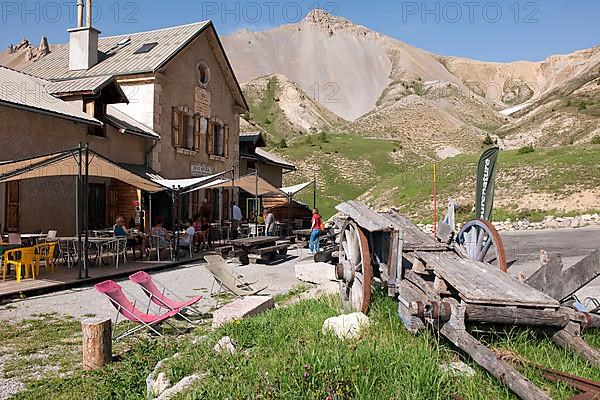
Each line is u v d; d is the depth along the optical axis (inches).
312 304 312.3
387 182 1903.3
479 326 196.7
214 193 1043.9
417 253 247.3
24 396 206.8
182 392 180.9
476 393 157.8
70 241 560.4
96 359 239.8
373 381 162.2
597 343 204.8
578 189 1266.0
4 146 577.0
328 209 2060.8
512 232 1038.4
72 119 639.8
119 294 293.6
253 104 5866.1
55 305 376.2
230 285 412.5
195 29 952.9
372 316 239.9
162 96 849.5
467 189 1488.7
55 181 657.0
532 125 4222.4
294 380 165.0
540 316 187.2
